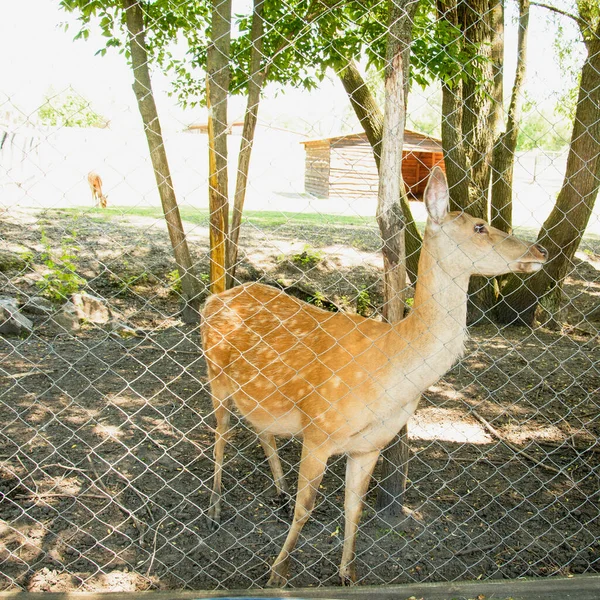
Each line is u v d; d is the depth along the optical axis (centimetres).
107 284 782
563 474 419
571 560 328
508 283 770
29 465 394
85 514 352
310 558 331
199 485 394
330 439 300
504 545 343
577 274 938
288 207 1514
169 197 652
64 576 300
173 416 480
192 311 710
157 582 302
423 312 277
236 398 348
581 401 537
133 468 404
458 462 432
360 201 1741
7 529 333
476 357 649
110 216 1091
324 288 800
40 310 677
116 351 610
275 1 536
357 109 625
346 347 301
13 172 709
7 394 493
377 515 365
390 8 289
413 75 466
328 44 494
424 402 535
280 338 329
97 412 475
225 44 438
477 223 279
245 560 327
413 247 673
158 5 528
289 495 386
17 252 809
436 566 326
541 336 727
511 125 731
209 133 444
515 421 498
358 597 273
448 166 675
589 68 604
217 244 456
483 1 630
